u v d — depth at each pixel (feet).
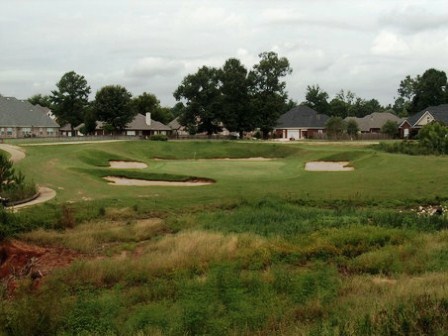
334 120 290.56
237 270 46.65
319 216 75.20
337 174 127.54
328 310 34.55
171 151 220.43
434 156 149.79
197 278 44.16
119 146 213.66
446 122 280.10
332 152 182.80
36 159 143.33
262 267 49.14
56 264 54.29
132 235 67.62
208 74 302.04
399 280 41.47
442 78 388.37
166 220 76.38
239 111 303.07
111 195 98.53
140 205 87.61
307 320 32.76
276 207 85.35
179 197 95.61
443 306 29.86
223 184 113.50
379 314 29.01
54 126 328.49
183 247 55.67
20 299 37.09
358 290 39.58
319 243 55.62
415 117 295.48
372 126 352.08
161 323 33.27
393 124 294.66
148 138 277.23
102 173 127.24
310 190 101.45
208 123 311.06
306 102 483.10
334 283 41.22
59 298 38.04
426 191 95.09
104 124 320.09
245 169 149.18
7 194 90.79
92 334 31.73
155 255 53.98
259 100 302.86
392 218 71.26
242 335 30.99
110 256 57.26
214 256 51.85
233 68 301.43
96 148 189.78
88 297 40.19
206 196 96.37
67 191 102.32
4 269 52.95
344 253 53.78
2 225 61.52
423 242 56.08
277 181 117.60
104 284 45.83
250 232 65.26
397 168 125.18
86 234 65.77
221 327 31.76
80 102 381.81
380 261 48.73
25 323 32.65
